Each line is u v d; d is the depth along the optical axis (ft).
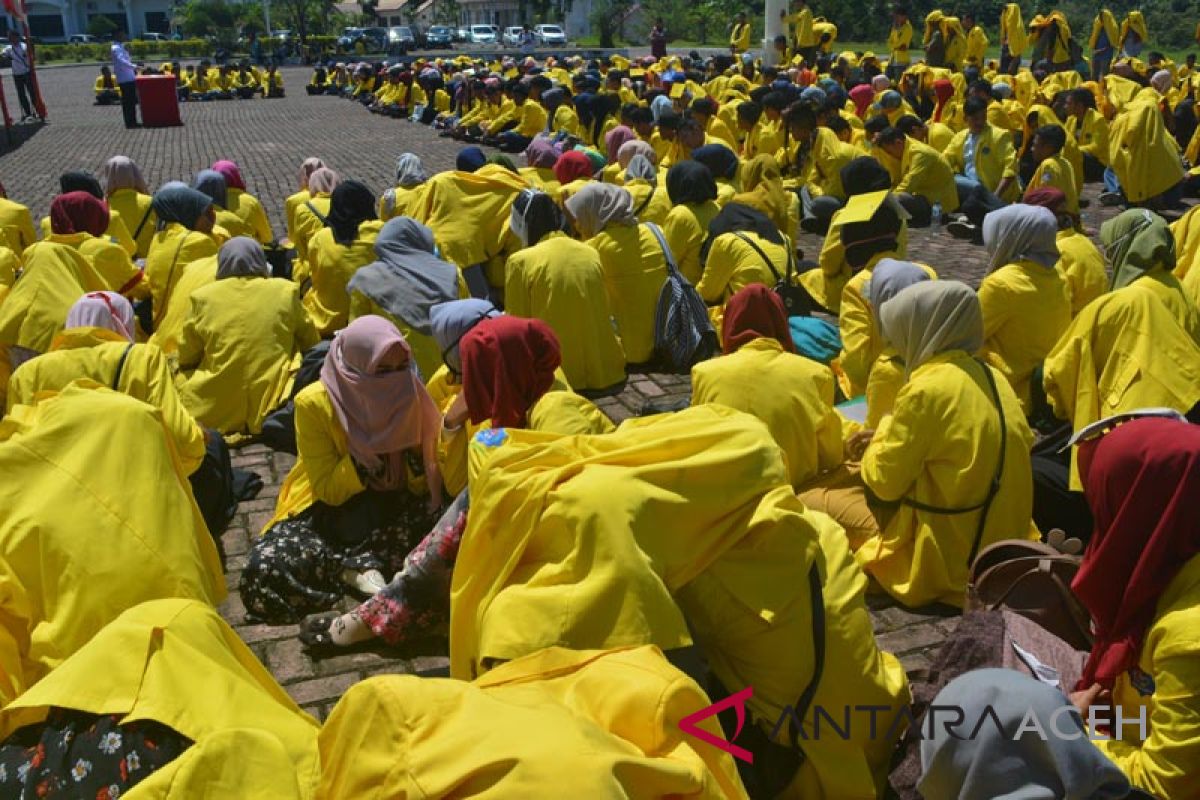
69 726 7.34
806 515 10.59
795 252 28.63
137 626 7.73
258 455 19.51
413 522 14.75
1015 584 11.74
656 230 23.98
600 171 37.70
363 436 14.34
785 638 9.80
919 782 7.21
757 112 46.32
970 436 13.38
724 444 9.64
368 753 6.12
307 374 19.45
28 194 49.52
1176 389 15.78
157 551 9.98
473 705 6.24
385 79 88.94
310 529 14.85
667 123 45.52
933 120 59.00
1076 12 167.94
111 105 98.53
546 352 13.20
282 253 28.78
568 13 241.14
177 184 25.43
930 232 38.27
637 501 9.04
